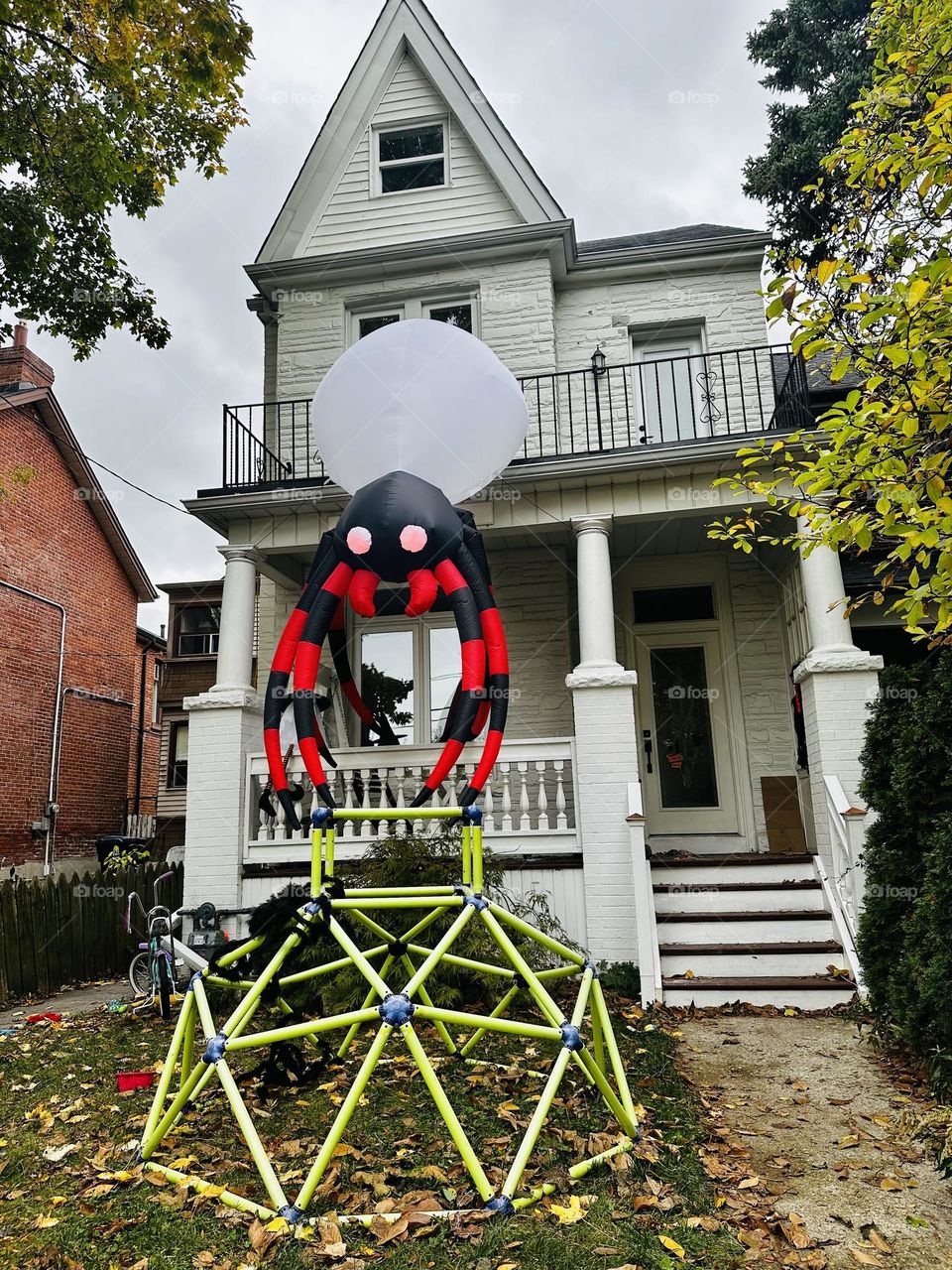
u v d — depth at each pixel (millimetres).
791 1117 3824
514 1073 4406
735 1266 2545
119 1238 2768
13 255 8266
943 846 3889
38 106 7605
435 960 3314
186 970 7078
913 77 4785
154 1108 3416
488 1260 2535
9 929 7953
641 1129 3600
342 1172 3242
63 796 15391
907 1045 4402
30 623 14664
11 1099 4441
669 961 6250
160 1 6648
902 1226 2824
